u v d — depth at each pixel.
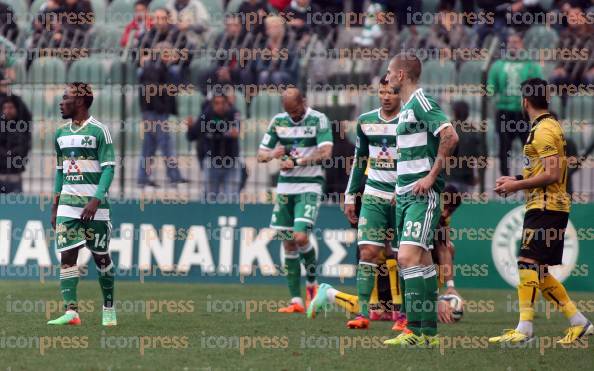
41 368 22.02
